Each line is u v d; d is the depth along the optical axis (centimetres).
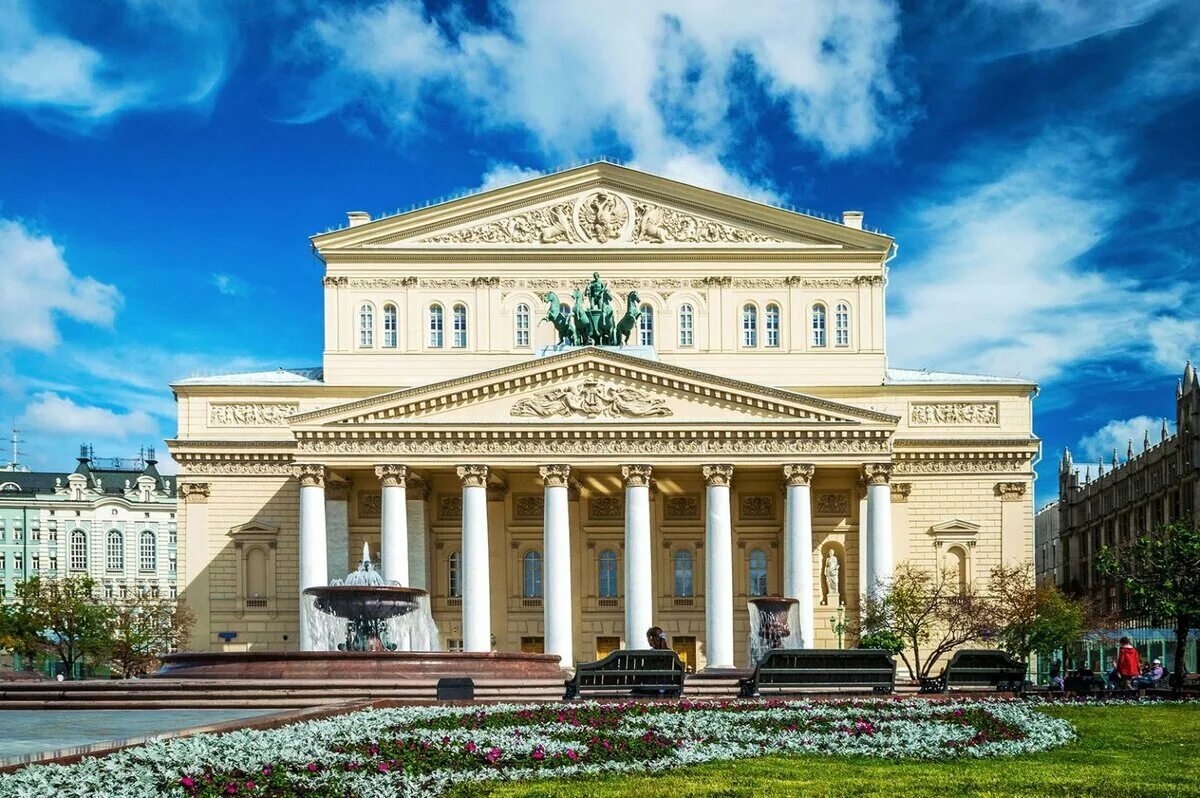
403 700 4344
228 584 9275
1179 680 5444
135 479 16912
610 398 8356
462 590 8519
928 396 9406
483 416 8369
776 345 9550
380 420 8344
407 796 2375
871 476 8294
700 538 9244
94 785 2259
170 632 10038
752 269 9594
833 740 3150
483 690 4803
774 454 8325
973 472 9325
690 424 8294
